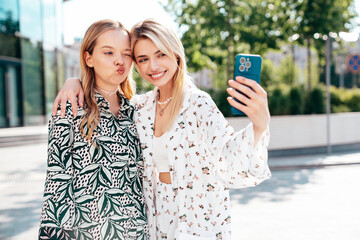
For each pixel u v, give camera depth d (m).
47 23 20.02
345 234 4.03
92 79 1.62
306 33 11.05
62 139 1.43
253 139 1.27
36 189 6.20
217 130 1.47
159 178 1.72
